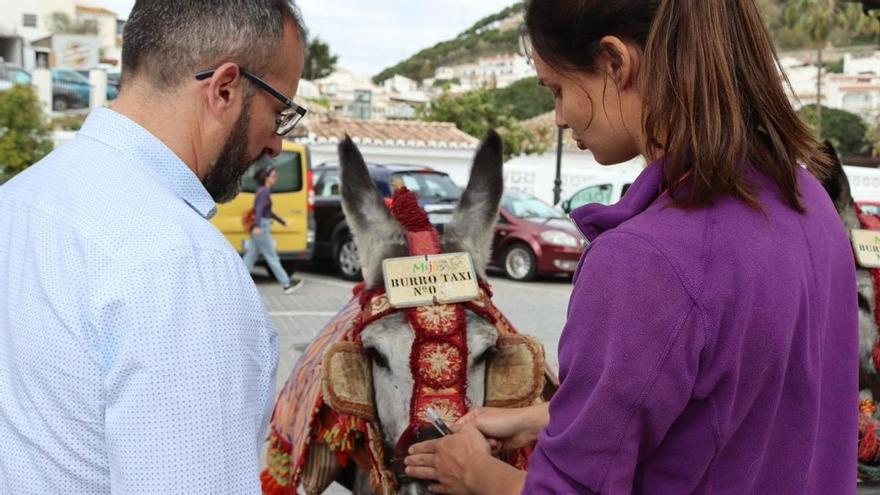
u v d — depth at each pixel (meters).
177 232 1.40
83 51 46.62
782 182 1.39
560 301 10.79
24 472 1.40
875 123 36.62
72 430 1.38
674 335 1.27
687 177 1.35
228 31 1.52
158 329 1.34
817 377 1.37
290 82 1.65
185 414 1.34
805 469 1.37
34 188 1.50
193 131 1.54
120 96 1.57
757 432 1.33
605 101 1.45
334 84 61.41
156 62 1.52
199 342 1.36
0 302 1.47
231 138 1.58
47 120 17.67
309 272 13.88
